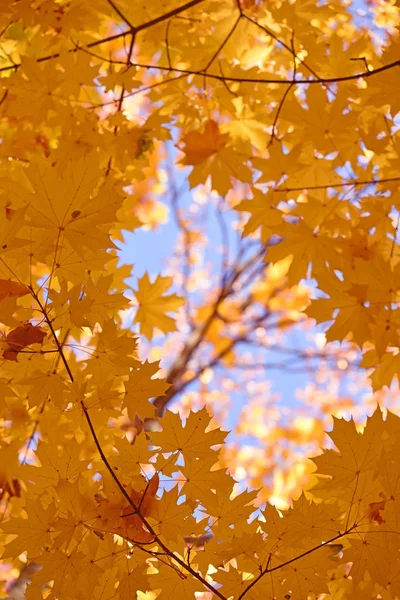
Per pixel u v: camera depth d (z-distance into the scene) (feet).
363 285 5.95
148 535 5.23
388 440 5.28
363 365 6.19
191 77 6.88
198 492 5.24
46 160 5.43
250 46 7.02
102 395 5.22
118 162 6.51
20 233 5.12
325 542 5.19
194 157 6.47
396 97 5.86
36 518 5.17
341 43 6.37
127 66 6.37
